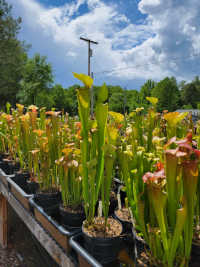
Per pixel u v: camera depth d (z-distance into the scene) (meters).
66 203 1.41
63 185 1.39
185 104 59.41
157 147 0.95
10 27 20.34
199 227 0.93
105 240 0.98
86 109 0.96
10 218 3.54
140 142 1.25
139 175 0.85
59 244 1.22
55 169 1.68
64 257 1.14
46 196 1.54
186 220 0.68
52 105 34.16
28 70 29.09
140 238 0.93
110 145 0.94
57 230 1.23
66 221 1.31
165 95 47.28
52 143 1.59
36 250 2.53
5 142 3.28
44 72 31.58
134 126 1.25
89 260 0.92
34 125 1.96
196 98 58.31
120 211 1.40
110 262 1.01
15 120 2.32
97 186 1.06
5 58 19.88
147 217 0.86
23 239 3.06
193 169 0.61
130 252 1.14
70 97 53.44
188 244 0.70
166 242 0.69
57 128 1.58
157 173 0.68
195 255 0.82
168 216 0.81
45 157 1.64
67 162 1.23
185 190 0.65
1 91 20.95
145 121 1.71
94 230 1.08
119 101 50.53
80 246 1.03
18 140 2.34
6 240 2.89
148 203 0.85
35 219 1.56
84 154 1.02
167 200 0.79
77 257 1.10
